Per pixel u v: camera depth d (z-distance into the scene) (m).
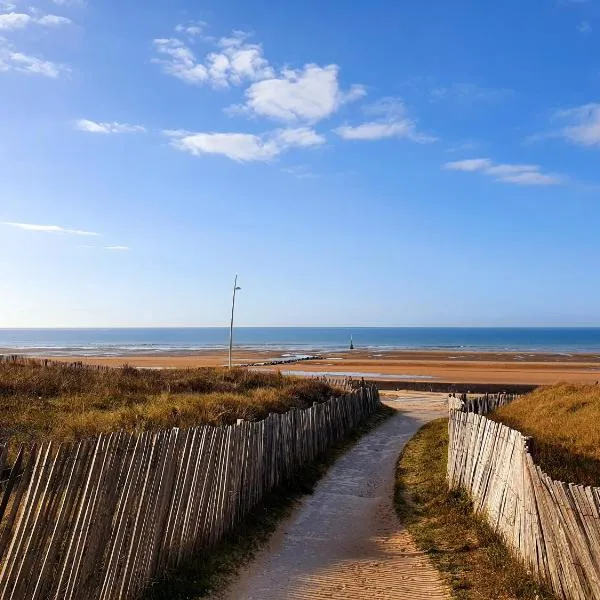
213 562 7.03
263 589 6.63
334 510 10.12
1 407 11.90
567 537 5.76
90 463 5.02
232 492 8.15
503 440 8.22
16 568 4.35
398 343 147.62
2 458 4.46
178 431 6.57
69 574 4.83
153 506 6.00
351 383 24.89
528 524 6.75
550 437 11.72
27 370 17.36
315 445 13.71
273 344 140.12
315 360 69.25
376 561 7.62
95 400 13.60
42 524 4.54
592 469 9.25
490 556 7.36
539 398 16.98
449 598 6.40
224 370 24.20
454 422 11.16
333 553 7.95
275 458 10.44
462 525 8.71
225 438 7.96
